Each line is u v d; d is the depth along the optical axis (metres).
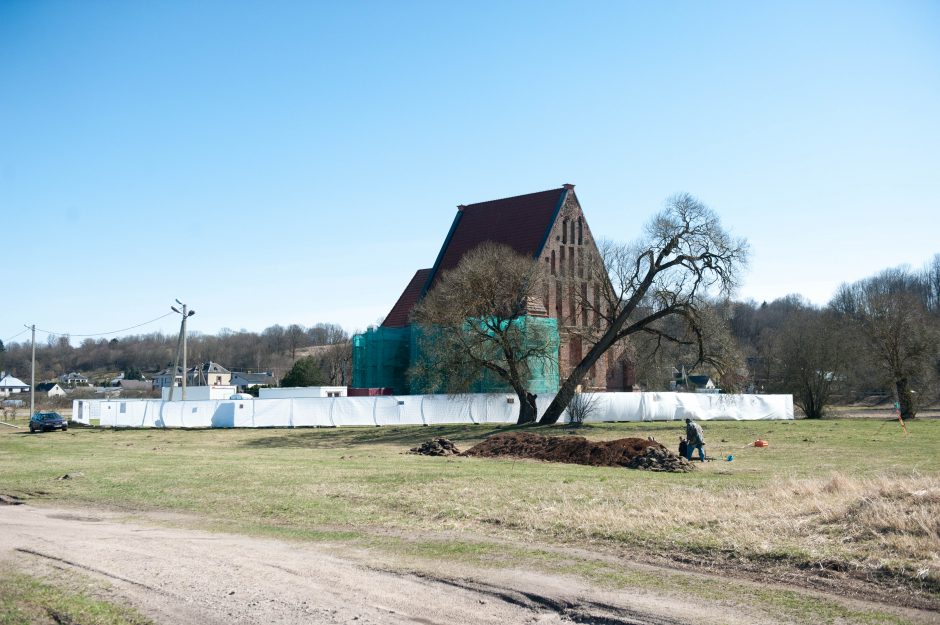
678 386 105.88
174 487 22.98
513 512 16.88
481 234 83.25
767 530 13.98
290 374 100.31
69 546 14.63
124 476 25.89
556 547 13.99
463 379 53.88
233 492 21.50
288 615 10.12
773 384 79.69
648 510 16.30
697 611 9.97
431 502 18.58
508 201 83.06
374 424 57.88
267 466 28.61
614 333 54.25
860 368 72.88
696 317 52.72
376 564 12.87
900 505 14.19
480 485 21.08
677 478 23.16
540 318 57.94
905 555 11.70
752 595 10.66
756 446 38.53
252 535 15.71
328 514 17.92
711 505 16.66
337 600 10.77
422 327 58.47
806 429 49.34
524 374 56.16
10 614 10.34
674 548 13.39
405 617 9.99
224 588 11.45
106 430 62.34
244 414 59.69
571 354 78.31
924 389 73.38
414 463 29.69
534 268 55.88
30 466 30.34
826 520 14.13
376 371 77.31
